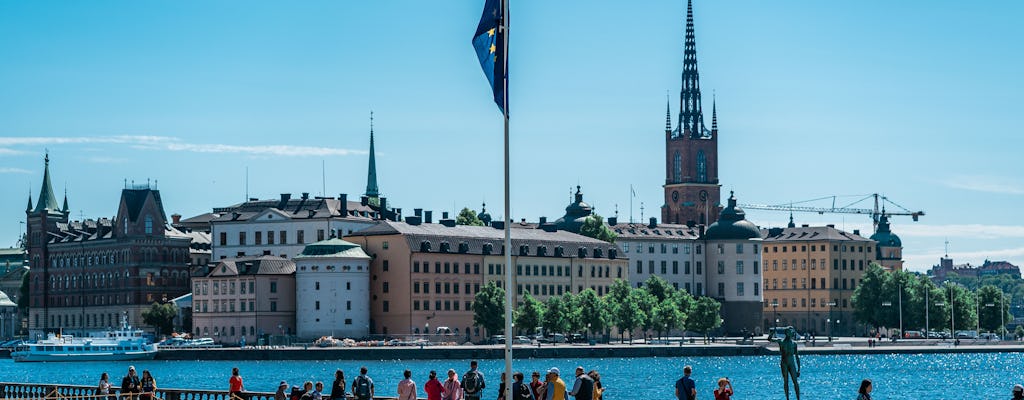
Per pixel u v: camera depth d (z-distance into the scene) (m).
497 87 76.88
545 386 86.25
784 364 91.19
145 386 109.69
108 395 111.56
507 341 79.44
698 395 189.38
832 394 199.12
